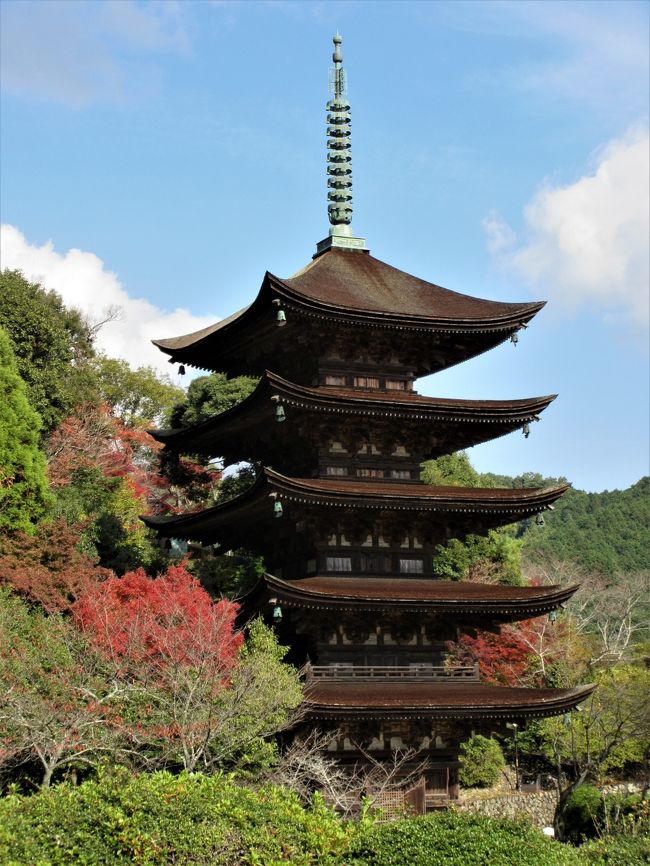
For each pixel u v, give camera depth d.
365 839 30.69
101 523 65.12
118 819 28.73
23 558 49.62
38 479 54.12
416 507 47.41
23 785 40.66
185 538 57.31
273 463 53.34
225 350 54.00
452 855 29.75
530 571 105.44
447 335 50.69
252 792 32.09
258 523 51.81
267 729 42.19
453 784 47.06
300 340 49.72
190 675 41.50
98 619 43.09
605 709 62.16
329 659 47.06
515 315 51.00
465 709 45.00
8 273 70.50
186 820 29.28
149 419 96.12
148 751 40.09
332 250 55.41
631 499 151.62
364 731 45.41
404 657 48.09
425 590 47.62
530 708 46.12
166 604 44.31
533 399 50.34
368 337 50.16
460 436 51.91
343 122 57.28
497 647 73.38
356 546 48.72
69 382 73.25
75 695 40.06
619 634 87.50
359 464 49.75
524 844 30.80
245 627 48.62
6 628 42.47
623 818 49.41
